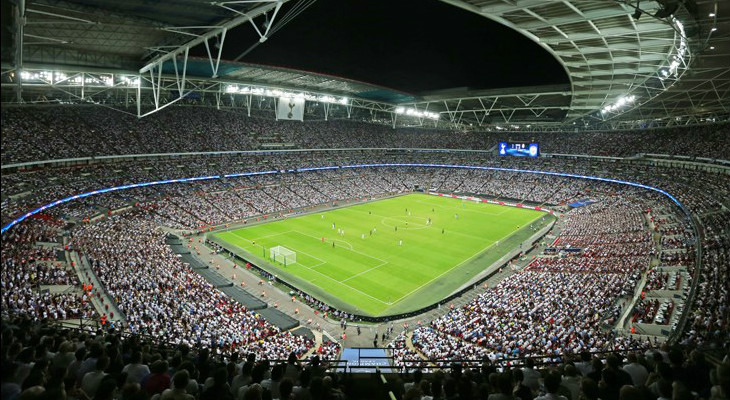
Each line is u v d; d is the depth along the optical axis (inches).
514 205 3708.2
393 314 1603.1
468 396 301.0
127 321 1101.7
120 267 1537.9
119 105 3213.6
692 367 325.4
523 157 4480.8
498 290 1646.2
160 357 471.2
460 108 4375.0
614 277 1541.6
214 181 3341.5
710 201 2281.0
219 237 2541.8
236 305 1502.2
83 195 2479.1
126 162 3011.8
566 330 1139.3
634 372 385.1
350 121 5118.1
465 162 4753.9
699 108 3088.1
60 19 1460.4
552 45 1963.6
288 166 3966.5
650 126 3932.1
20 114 2669.8
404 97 4094.5
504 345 1088.2
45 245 1691.7
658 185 3053.6
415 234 2716.5
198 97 3794.3
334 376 430.6
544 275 1737.2
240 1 1205.1
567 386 378.3
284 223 2906.0
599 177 3656.5
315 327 1498.5
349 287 1863.9
